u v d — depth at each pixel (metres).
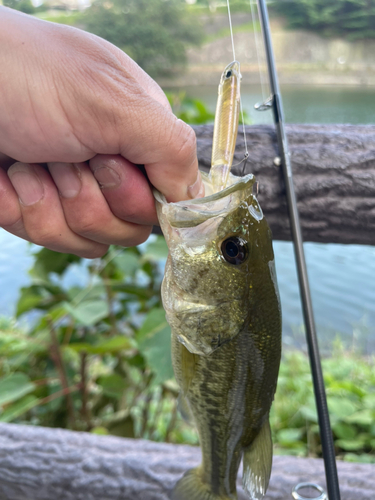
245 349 0.21
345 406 0.54
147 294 0.54
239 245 0.20
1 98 0.15
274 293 0.21
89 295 0.49
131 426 0.54
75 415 0.56
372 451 0.54
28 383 0.41
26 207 0.20
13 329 0.64
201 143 0.31
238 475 0.32
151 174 0.19
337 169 0.30
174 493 0.26
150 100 0.17
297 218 0.28
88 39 0.16
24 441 0.34
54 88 0.15
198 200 0.18
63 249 0.23
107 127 0.16
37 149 0.17
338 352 0.67
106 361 0.64
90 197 0.20
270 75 0.29
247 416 0.22
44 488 0.32
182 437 0.59
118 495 0.31
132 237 0.23
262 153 0.30
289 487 0.29
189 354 0.21
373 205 0.29
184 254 0.20
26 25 0.15
